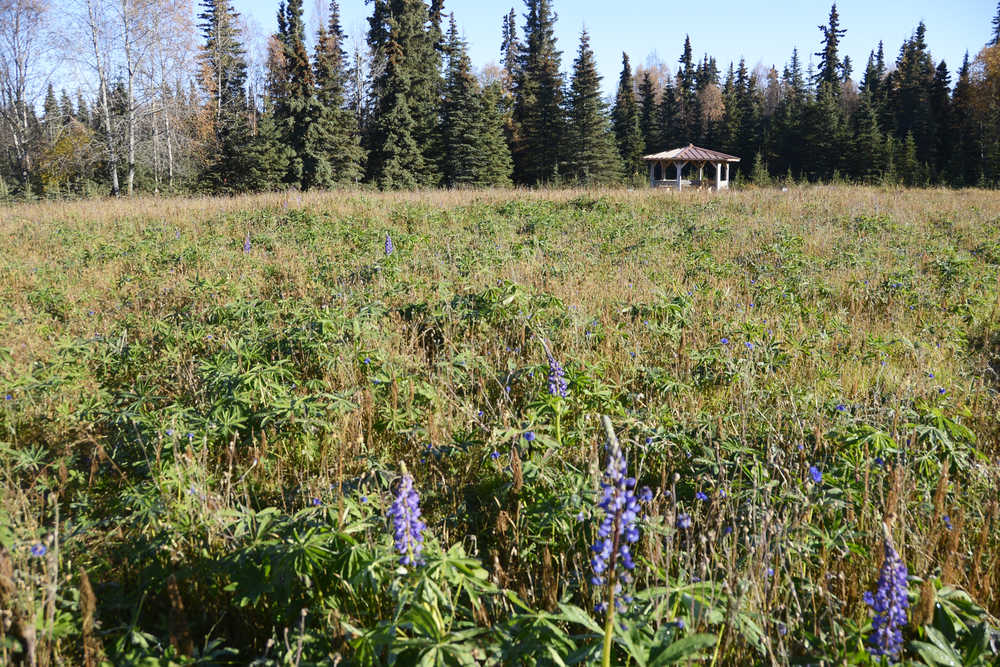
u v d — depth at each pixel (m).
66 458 4.42
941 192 25.83
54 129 38.75
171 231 14.70
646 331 7.01
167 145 37.03
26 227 15.29
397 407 4.98
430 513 3.88
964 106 59.03
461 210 17.55
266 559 2.87
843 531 3.19
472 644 2.38
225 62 43.00
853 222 15.46
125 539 3.59
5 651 2.44
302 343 6.18
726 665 2.58
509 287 7.51
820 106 53.59
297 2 50.41
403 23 48.78
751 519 3.18
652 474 4.07
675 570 3.14
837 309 8.49
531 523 3.43
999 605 2.86
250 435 4.71
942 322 7.70
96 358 6.45
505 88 67.75
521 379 5.56
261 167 40.56
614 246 12.53
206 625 2.99
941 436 3.92
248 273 10.35
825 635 2.66
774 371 6.00
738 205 18.73
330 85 44.06
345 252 11.90
